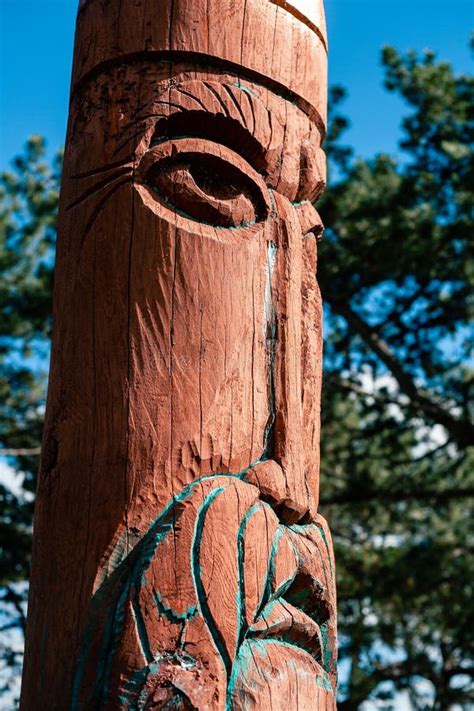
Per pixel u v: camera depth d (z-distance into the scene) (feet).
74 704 9.69
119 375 10.80
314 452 11.89
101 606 9.93
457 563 39.52
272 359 11.37
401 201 38.91
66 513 10.62
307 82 12.91
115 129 11.85
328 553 11.47
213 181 11.73
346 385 40.06
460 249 38.22
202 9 12.21
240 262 11.32
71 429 10.93
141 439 10.52
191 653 9.61
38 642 10.36
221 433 10.65
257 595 10.09
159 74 12.00
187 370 10.76
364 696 39.55
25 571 43.62
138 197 11.36
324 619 11.18
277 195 12.21
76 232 11.73
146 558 9.96
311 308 12.39
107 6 12.59
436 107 40.32
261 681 9.86
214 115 11.77
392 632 40.65
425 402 38.60
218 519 10.09
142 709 9.39
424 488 40.04
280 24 12.74
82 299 11.35
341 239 38.99
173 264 11.08
